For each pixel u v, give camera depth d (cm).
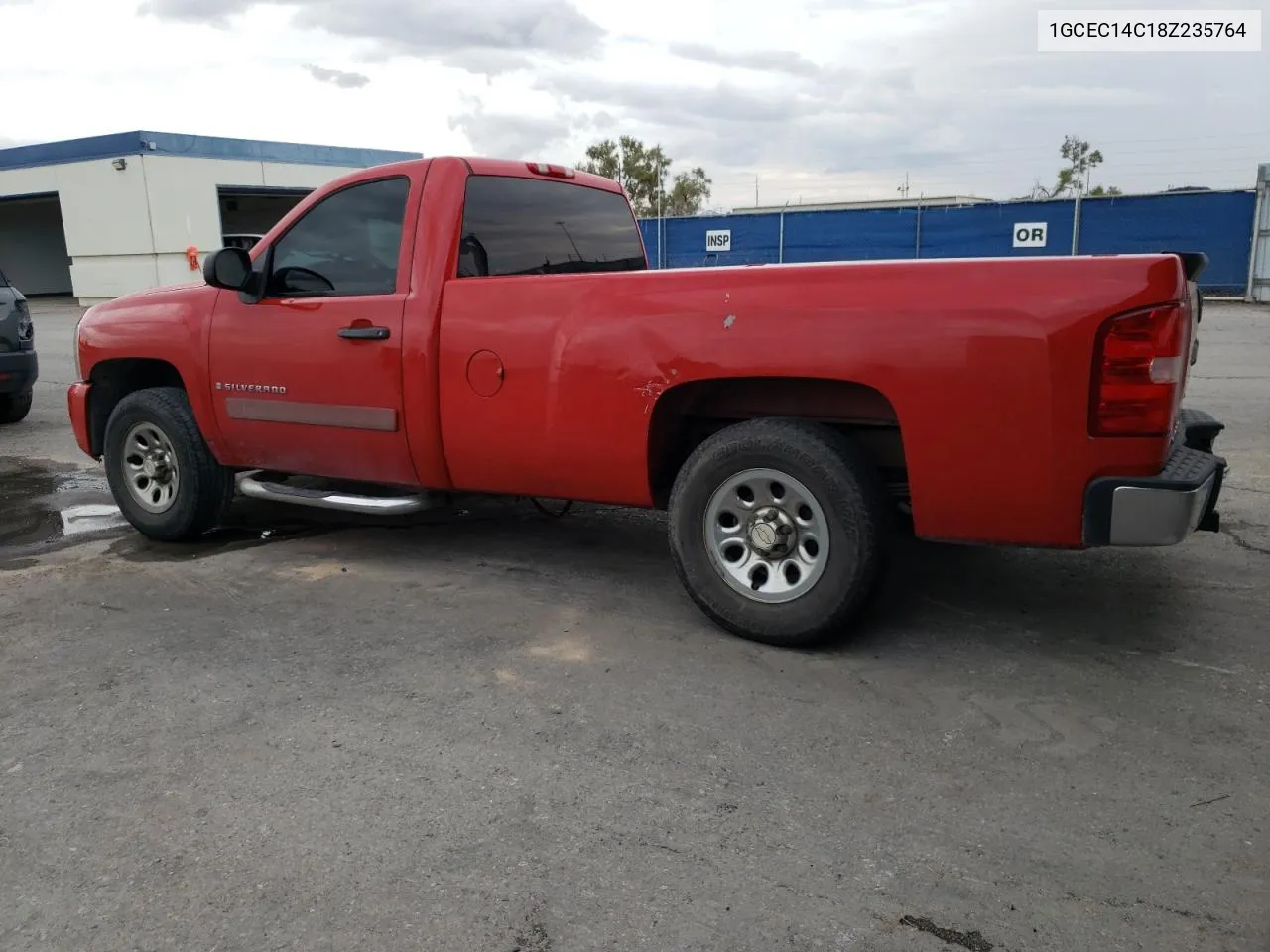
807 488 375
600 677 372
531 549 539
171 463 552
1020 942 229
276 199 3591
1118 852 262
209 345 520
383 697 358
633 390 400
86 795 297
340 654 397
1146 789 291
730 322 377
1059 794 289
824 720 336
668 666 381
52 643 413
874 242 2723
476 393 438
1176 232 2433
